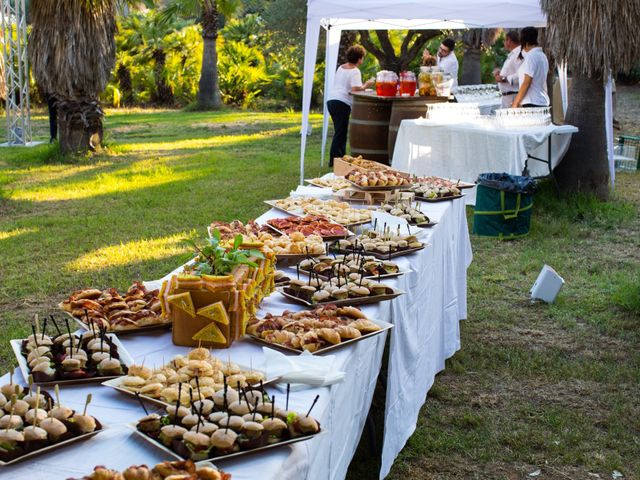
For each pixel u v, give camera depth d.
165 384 2.26
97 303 2.89
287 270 3.59
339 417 2.51
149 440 1.96
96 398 2.25
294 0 23.39
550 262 7.28
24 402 2.03
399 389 3.59
